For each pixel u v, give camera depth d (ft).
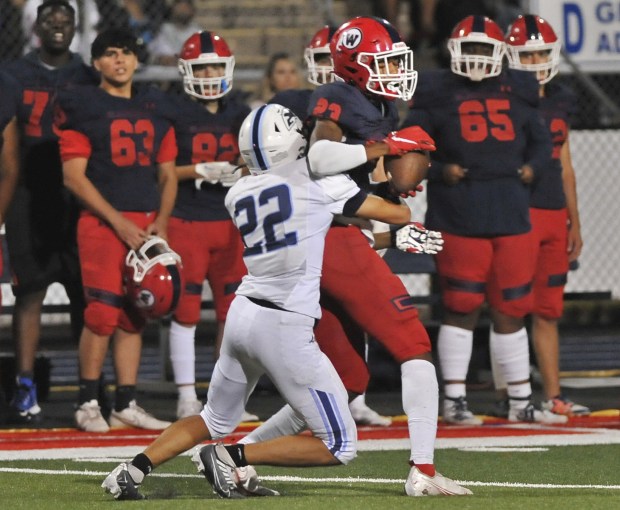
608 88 135.13
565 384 107.96
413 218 109.29
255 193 51.16
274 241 50.42
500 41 81.20
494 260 82.79
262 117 51.57
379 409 93.30
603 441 73.87
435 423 53.67
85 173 81.00
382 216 51.62
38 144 86.33
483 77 81.71
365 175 55.26
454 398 83.92
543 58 86.22
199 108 85.61
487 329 107.14
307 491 54.85
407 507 48.70
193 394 87.35
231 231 85.61
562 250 86.84
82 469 63.52
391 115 57.47
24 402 85.81
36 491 55.36
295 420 53.57
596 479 59.31
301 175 50.96
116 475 51.57
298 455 51.37
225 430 52.70
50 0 87.71
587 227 113.09
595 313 136.15
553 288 86.89
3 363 93.15
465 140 81.35
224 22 155.12
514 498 51.67
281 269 50.31
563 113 88.02
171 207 82.64
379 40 55.47
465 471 62.08
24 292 86.99
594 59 126.72
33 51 88.28
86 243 80.38
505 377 85.66
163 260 79.30
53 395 106.63
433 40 148.87
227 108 86.69
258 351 50.49
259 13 155.63
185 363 86.74
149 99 82.33
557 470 62.34
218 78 84.84
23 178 86.58
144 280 78.79
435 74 82.84
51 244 86.99
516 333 84.69
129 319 83.71
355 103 55.52
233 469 51.83
